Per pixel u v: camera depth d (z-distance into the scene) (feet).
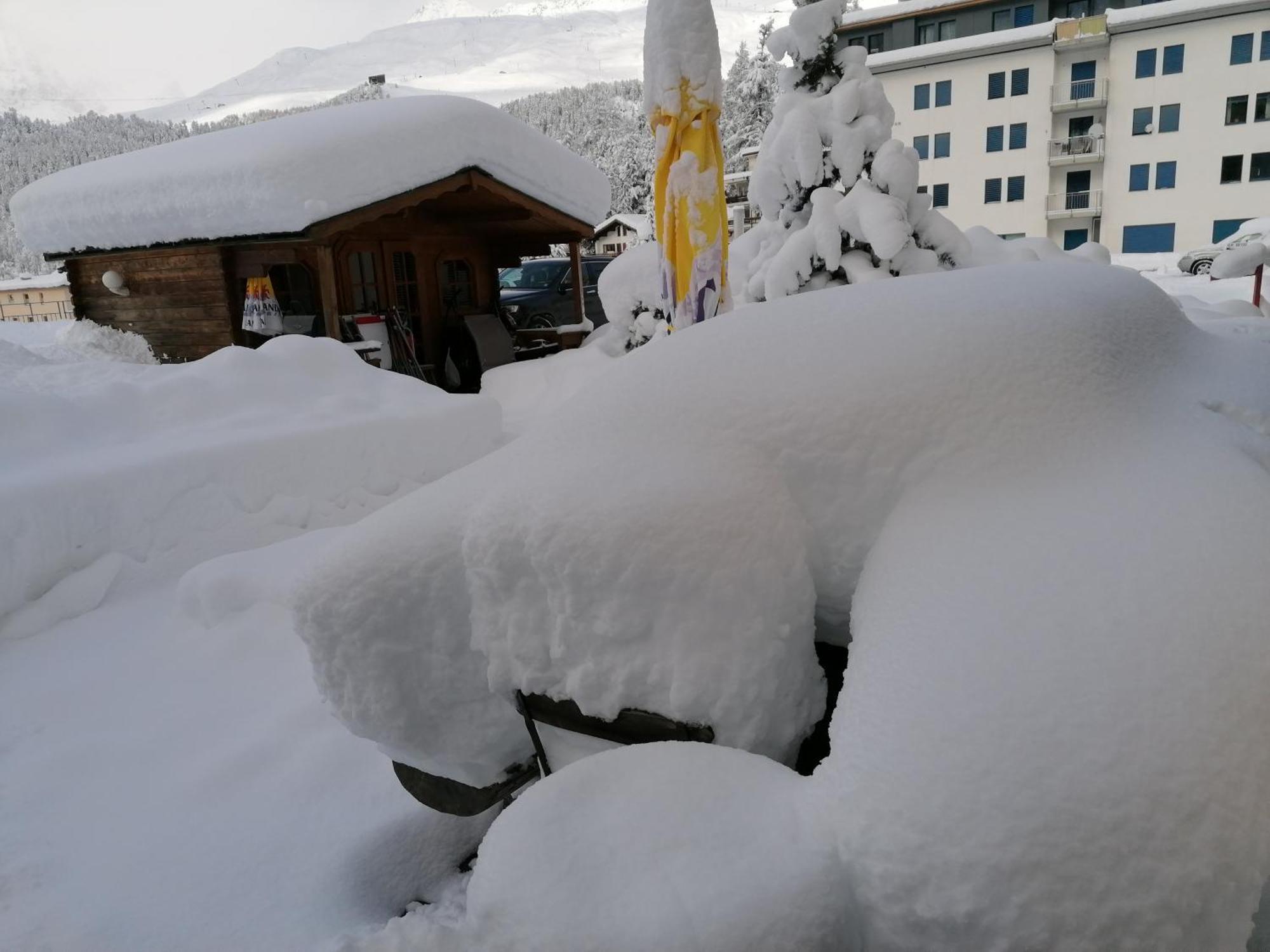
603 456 5.69
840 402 5.50
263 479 16.83
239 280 33.68
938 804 3.65
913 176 22.11
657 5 16.40
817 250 22.38
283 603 13.24
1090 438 5.19
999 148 132.98
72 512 14.39
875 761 3.95
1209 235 125.90
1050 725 3.72
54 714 11.21
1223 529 4.47
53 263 37.91
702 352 6.30
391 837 8.42
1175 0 120.67
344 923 7.31
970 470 5.12
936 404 5.35
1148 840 3.42
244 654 12.49
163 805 9.15
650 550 4.96
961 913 3.47
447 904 7.57
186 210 31.04
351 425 18.40
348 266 34.24
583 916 3.83
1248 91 119.75
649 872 3.96
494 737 6.11
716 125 16.99
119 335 34.78
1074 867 3.41
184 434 17.74
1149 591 4.15
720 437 5.62
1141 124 126.62
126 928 7.38
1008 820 3.53
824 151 23.30
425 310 37.52
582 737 5.58
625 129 247.29
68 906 7.68
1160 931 3.31
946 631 4.26
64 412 16.99
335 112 34.19
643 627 4.95
